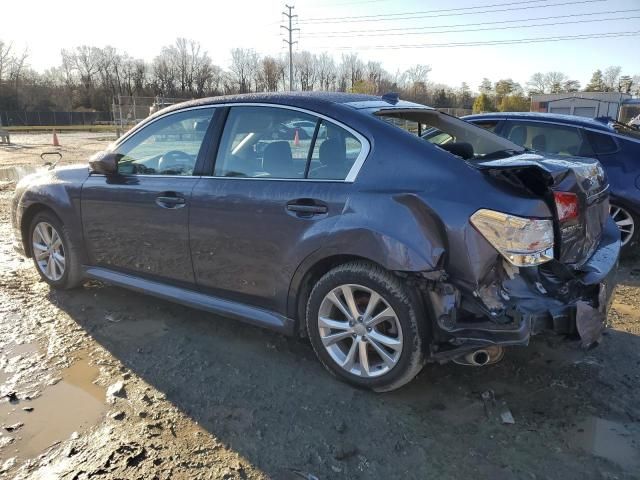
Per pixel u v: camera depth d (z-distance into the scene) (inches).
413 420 111.8
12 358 135.5
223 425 109.3
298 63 3457.2
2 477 92.9
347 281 116.6
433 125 148.8
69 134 1674.5
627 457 101.0
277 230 124.8
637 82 3073.3
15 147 966.4
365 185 115.2
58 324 156.3
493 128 259.9
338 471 97.1
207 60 3659.0
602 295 113.2
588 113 1648.6
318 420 111.4
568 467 98.3
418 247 106.0
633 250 233.8
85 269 172.7
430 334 111.4
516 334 102.8
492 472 97.0
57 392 120.2
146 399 118.0
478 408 116.4
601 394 122.0
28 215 185.0
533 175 109.1
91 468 95.7
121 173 157.8
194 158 144.0
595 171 131.2
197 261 141.9
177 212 142.2
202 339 147.9
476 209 104.1
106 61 3629.4
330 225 116.2
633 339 151.3
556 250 111.5
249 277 132.9
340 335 122.3
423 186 109.7
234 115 139.9
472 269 104.7
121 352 139.7
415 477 95.9
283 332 131.0
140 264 156.5
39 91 2842.0
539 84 3319.4
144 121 160.1
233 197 131.9
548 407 117.0
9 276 198.5
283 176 127.9
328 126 124.7
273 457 100.3
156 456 99.5
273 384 124.9
